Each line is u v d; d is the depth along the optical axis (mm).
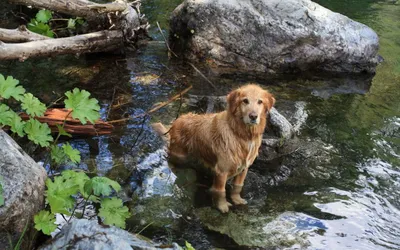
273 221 4082
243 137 4211
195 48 5922
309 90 5629
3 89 3916
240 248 3871
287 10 5941
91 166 4363
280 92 5551
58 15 6250
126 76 5512
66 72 5469
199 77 5641
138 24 6055
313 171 4535
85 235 3506
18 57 4953
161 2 7559
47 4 5477
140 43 6160
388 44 6789
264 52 5875
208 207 4160
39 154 4391
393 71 6145
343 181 4445
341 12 8141
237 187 4363
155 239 3873
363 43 6023
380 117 5227
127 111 4980
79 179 3773
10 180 3568
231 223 4043
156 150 4598
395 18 8008
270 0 5980
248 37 5875
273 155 4664
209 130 4348
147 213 4055
